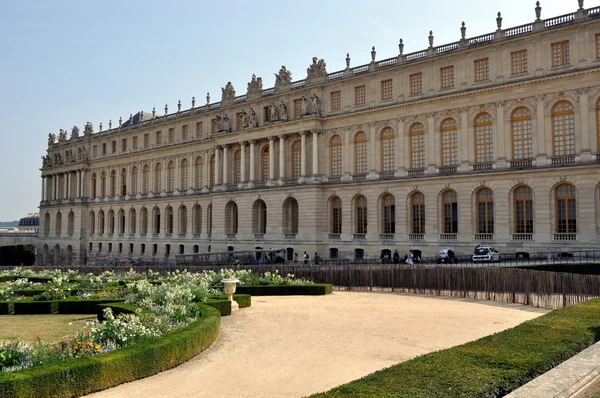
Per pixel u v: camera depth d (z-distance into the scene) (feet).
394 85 237.45
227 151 304.09
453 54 217.97
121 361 60.59
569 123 191.83
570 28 189.98
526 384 39.29
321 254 255.91
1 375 51.08
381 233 238.48
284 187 268.41
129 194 388.98
